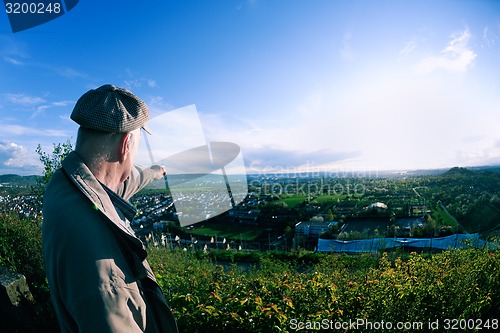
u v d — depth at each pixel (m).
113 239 0.87
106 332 0.75
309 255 10.59
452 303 2.99
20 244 4.56
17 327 3.27
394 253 8.27
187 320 2.68
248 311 2.66
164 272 4.31
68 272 0.78
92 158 0.92
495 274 3.46
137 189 1.32
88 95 0.93
